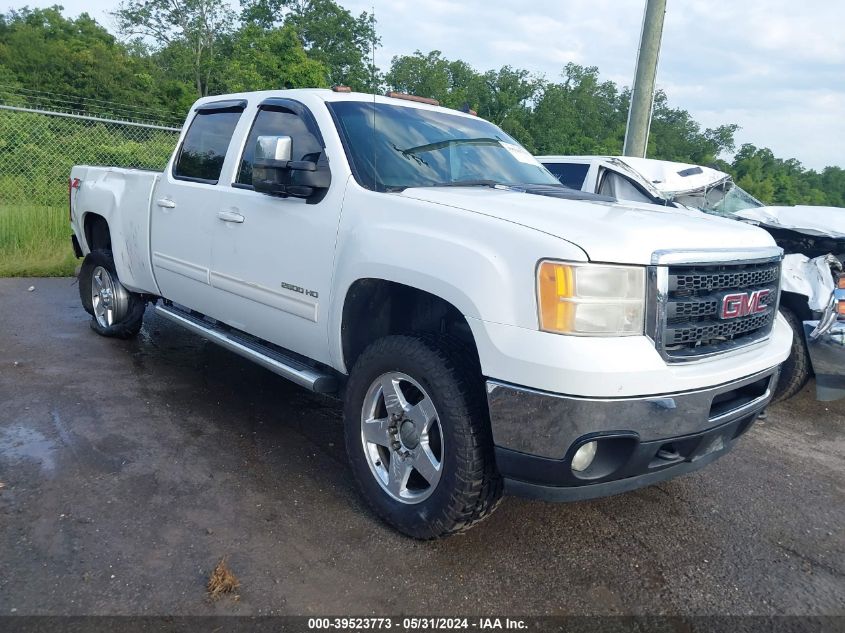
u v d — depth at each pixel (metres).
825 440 4.80
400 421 3.03
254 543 2.91
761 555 3.15
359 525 3.12
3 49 41.41
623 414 2.45
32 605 2.41
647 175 7.56
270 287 3.70
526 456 2.53
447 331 3.13
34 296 7.37
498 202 2.94
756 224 5.77
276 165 3.37
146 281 5.09
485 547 3.03
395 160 3.53
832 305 4.98
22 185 11.30
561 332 2.42
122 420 4.12
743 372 2.81
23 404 4.24
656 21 9.05
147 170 5.35
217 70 41.94
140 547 2.81
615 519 3.39
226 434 4.04
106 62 39.66
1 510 3.01
